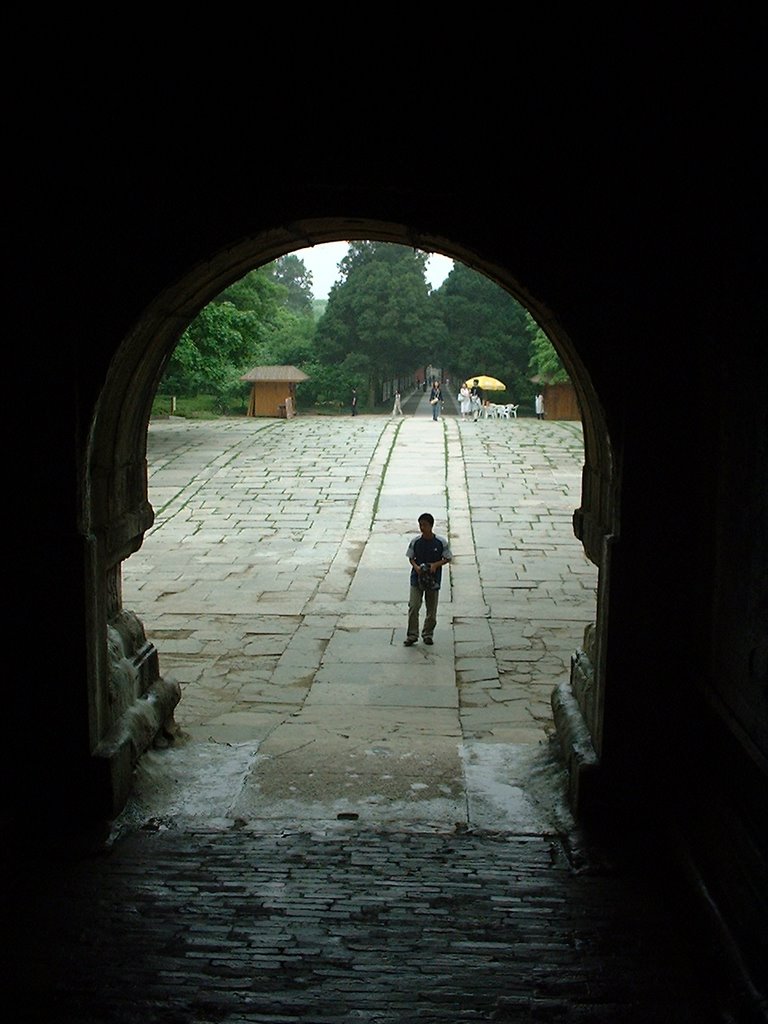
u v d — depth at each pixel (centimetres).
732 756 432
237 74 460
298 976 374
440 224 470
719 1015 346
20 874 453
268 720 729
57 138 459
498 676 862
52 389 465
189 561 1311
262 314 3550
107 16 448
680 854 451
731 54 411
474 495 1736
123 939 399
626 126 458
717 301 435
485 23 453
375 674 866
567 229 466
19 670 481
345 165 466
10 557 475
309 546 1398
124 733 522
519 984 370
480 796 551
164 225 465
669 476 473
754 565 388
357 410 4003
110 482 526
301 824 512
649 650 483
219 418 3070
